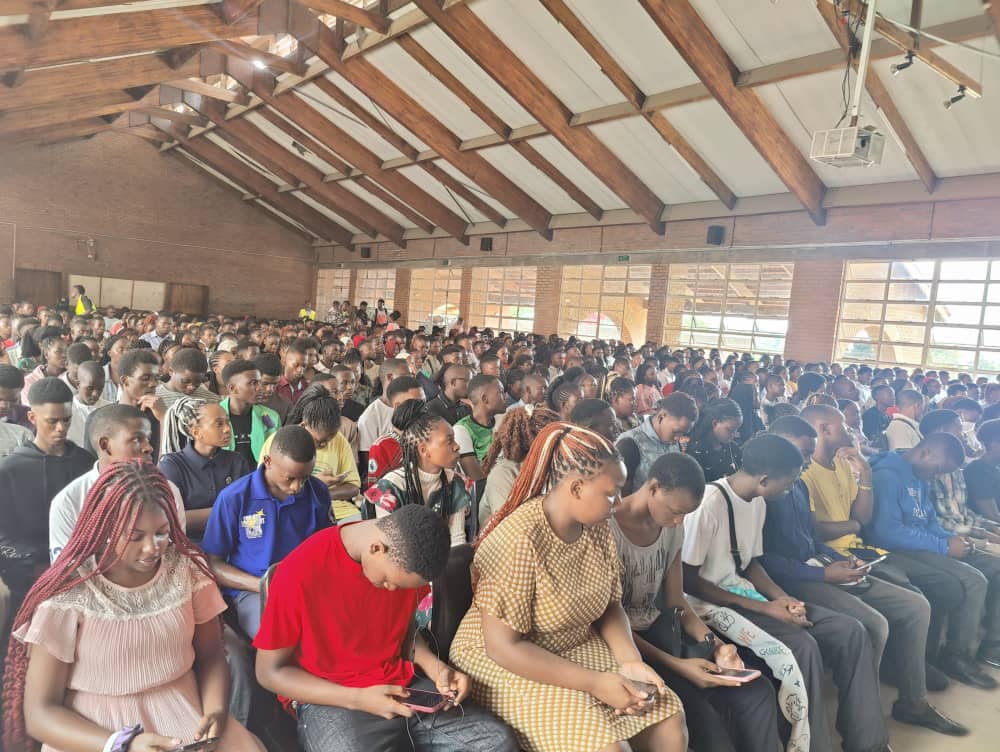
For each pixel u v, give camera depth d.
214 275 24.31
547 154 13.73
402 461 2.92
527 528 1.97
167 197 23.19
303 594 1.90
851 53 6.51
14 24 7.38
